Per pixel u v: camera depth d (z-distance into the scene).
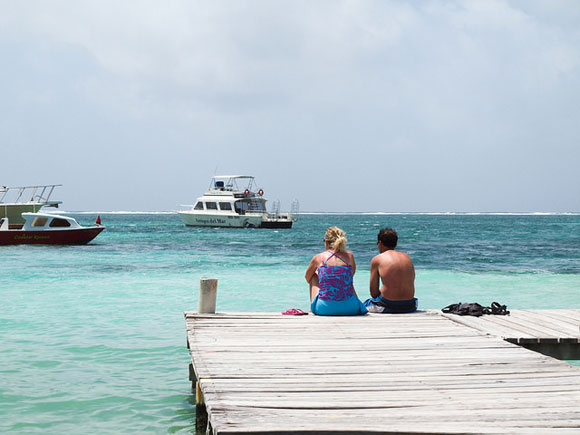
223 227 56.66
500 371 4.59
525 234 57.38
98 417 5.20
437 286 15.52
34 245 29.41
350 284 7.34
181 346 7.93
